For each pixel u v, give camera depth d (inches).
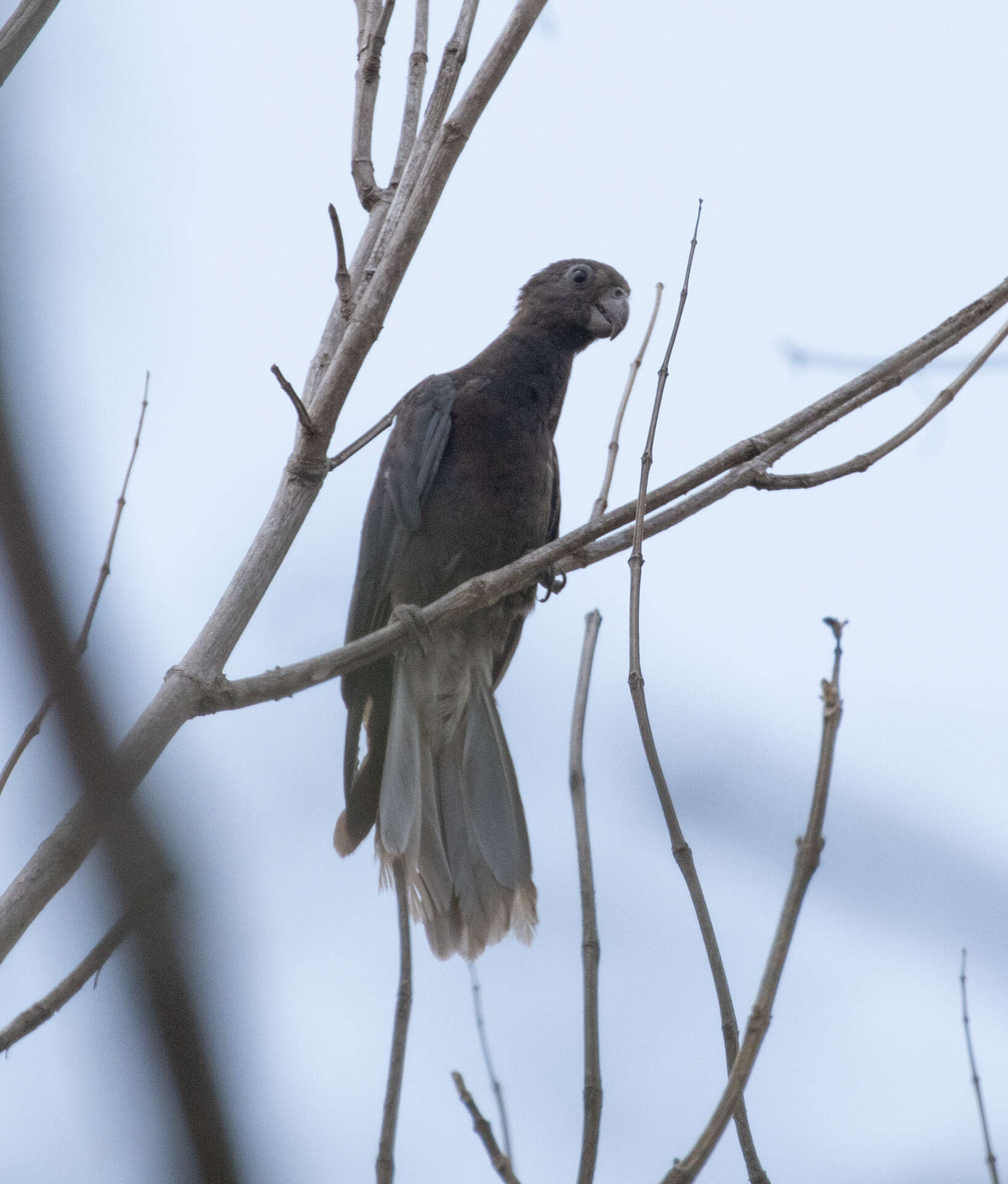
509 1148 264.7
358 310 308.8
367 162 377.1
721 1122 194.7
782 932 197.3
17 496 150.1
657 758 249.6
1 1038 219.1
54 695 165.9
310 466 309.3
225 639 287.0
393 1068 225.3
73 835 233.5
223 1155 153.3
